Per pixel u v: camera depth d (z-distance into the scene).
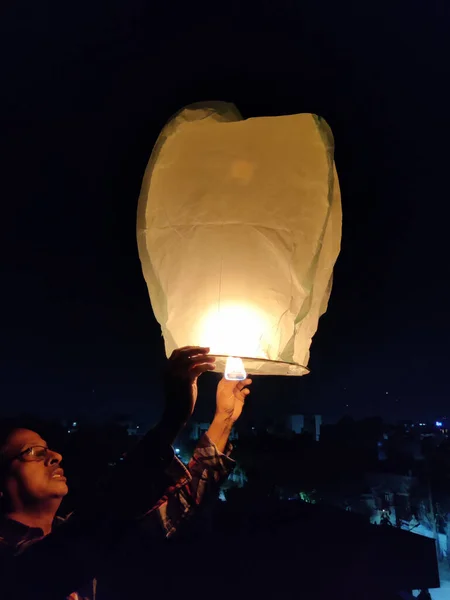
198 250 1.03
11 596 0.89
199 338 1.01
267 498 6.52
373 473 10.43
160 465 0.96
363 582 4.05
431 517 11.01
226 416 1.38
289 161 1.04
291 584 3.96
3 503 1.12
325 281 1.12
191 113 1.07
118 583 2.38
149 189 1.06
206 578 3.85
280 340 1.01
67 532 0.94
